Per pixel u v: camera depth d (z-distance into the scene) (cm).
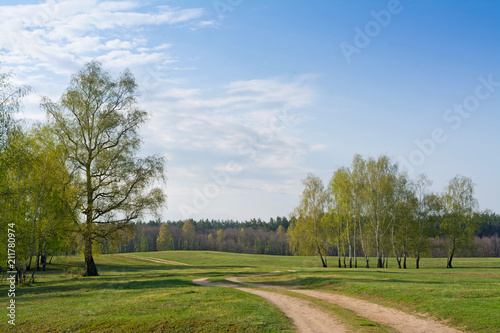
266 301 2355
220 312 1927
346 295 2731
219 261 9388
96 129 4181
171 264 8275
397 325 1770
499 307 1869
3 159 2741
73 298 2508
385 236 7081
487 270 5144
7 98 2669
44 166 3541
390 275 3784
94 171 4138
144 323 1756
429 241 7438
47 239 3672
